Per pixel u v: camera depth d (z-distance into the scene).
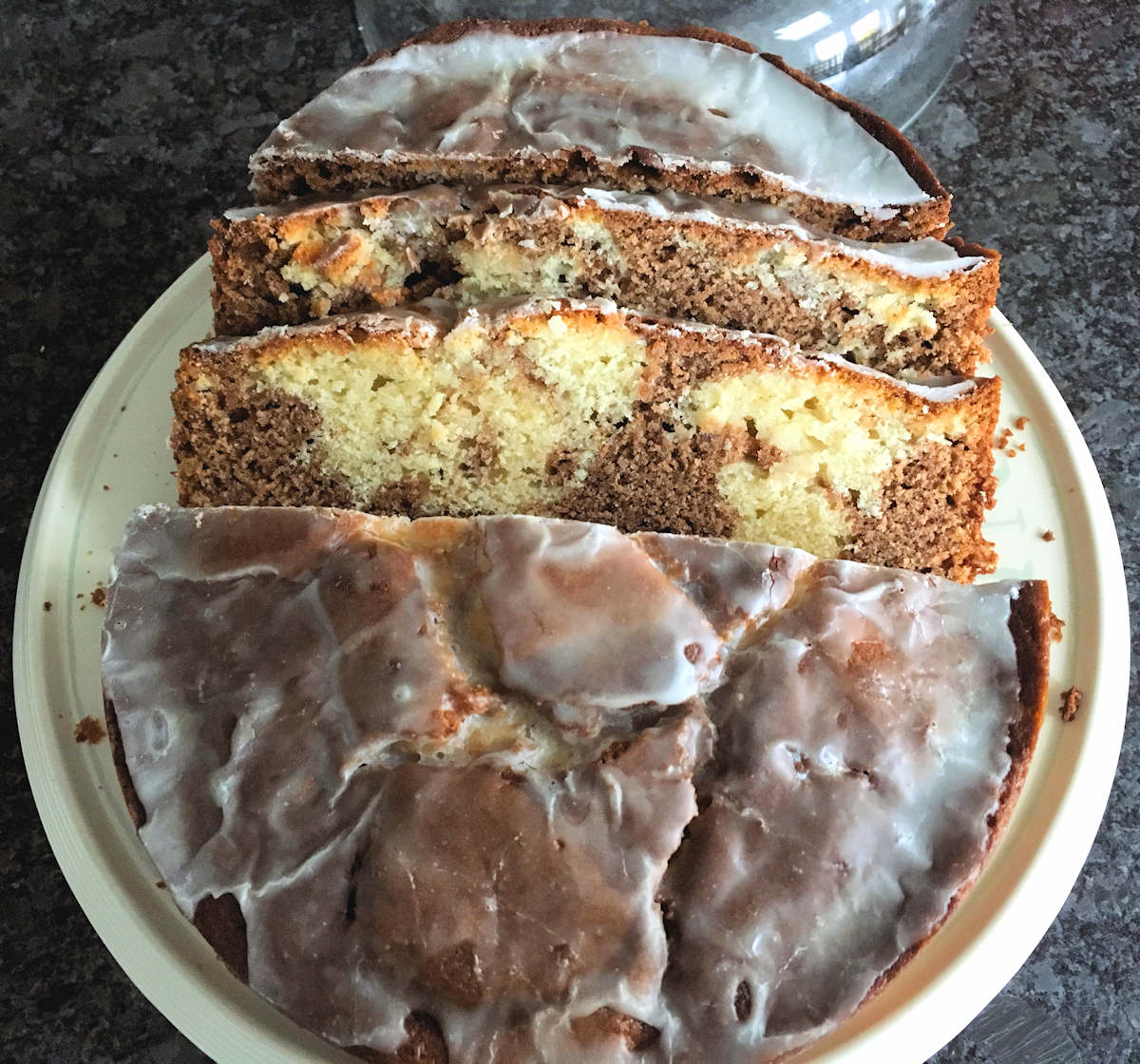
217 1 0.47
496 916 0.24
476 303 0.32
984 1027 0.33
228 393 0.32
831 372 0.31
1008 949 0.28
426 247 0.32
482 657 0.27
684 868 0.25
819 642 0.27
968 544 0.33
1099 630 0.33
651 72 0.33
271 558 0.28
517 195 0.31
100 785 0.31
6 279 0.42
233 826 0.26
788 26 0.40
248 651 0.27
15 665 0.33
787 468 0.32
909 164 0.32
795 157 0.32
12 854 0.34
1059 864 0.30
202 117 0.45
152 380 0.37
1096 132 0.45
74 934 0.34
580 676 0.26
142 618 0.28
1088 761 0.31
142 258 0.42
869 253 0.31
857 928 0.25
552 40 0.33
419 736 0.26
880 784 0.26
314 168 0.32
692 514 0.33
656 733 0.26
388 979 0.24
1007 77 0.46
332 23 0.46
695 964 0.24
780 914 0.25
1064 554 0.35
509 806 0.25
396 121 0.32
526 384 0.32
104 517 0.35
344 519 0.28
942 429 0.32
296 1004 0.25
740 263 0.32
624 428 0.32
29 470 0.39
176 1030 0.33
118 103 0.45
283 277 0.32
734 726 0.26
